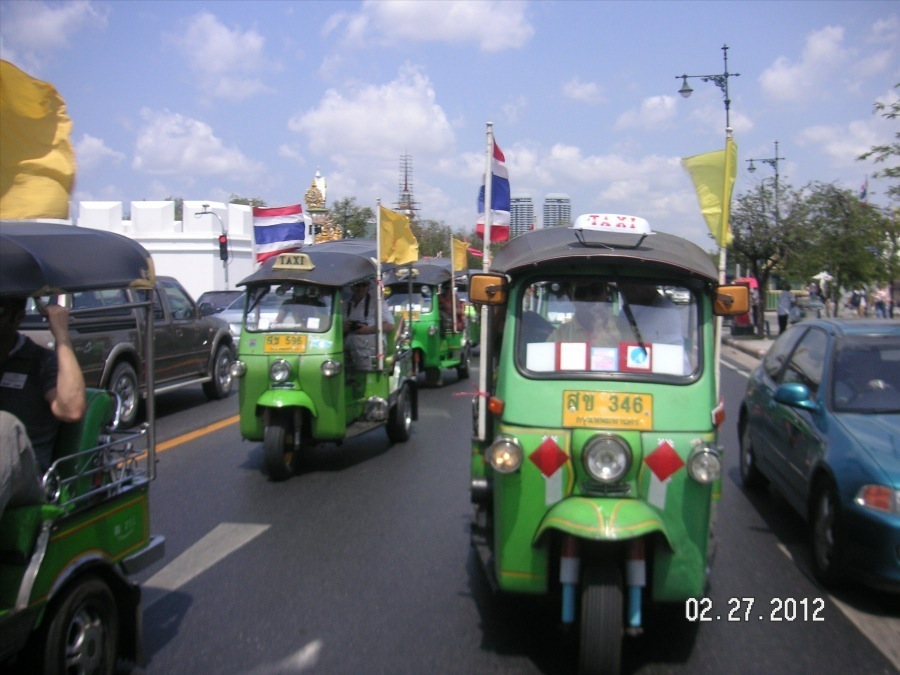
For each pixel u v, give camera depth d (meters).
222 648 4.97
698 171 6.98
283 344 9.16
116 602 4.53
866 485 5.52
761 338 28.44
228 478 9.17
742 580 6.11
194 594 5.83
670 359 4.74
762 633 5.18
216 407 14.14
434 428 12.16
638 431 4.59
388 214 10.94
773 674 4.64
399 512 7.82
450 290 17.58
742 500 8.30
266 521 7.55
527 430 4.64
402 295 16.59
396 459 10.09
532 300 4.92
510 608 5.54
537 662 4.76
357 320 10.39
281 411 9.05
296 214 12.41
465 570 6.27
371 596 5.76
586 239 5.20
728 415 13.20
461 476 9.21
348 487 8.76
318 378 9.13
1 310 4.25
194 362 14.17
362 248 11.10
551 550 4.71
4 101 3.62
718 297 4.92
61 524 4.07
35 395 4.37
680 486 4.54
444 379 18.38
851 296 33.41
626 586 4.52
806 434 6.57
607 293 4.91
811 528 6.25
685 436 4.59
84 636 4.20
